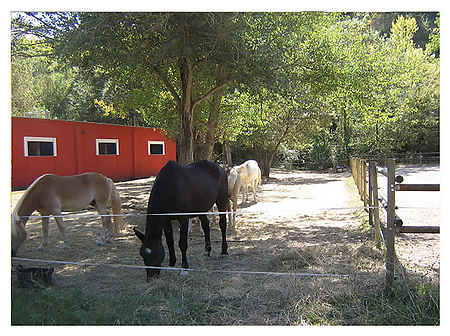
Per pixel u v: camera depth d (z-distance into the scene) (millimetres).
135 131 17344
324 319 3064
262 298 3482
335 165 21562
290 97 7633
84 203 5418
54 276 4191
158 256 3941
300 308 3221
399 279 3441
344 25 9516
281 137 17250
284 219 7551
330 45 7785
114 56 5988
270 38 6688
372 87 7953
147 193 11891
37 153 13125
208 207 4996
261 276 4109
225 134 13500
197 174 4820
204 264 4645
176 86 9625
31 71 21234
